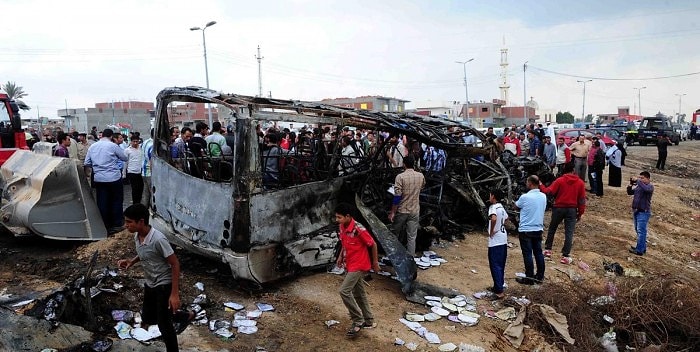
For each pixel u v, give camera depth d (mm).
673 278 8711
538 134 17906
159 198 7453
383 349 5492
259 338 5520
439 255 9047
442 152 10672
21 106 13102
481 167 11617
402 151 11945
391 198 8602
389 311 6492
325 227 7297
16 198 7891
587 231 11875
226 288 6691
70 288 5582
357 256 5668
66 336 4906
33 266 7117
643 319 7332
